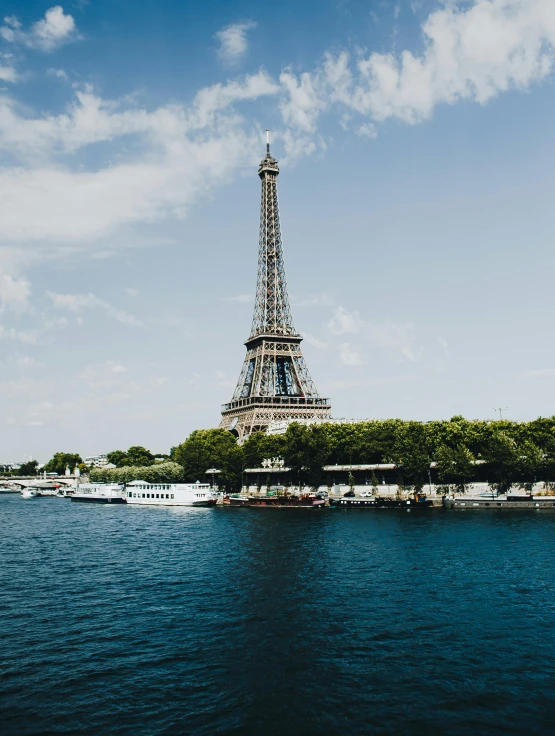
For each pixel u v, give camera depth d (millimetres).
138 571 101875
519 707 50031
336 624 70312
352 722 47938
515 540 121625
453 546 116438
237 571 99250
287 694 52688
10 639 67000
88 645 64875
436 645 63281
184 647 63906
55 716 49188
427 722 47844
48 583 93562
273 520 174750
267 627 69750
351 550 115312
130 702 51531
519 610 74188
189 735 46219
